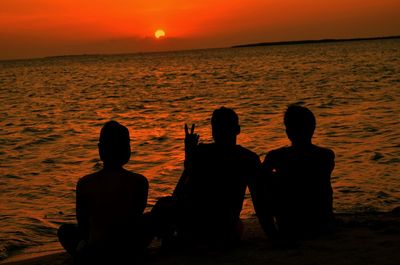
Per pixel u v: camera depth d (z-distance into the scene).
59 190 10.30
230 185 4.46
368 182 9.48
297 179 4.68
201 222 4.55
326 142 14.48
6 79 81.50
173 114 25.41
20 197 9.77
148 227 4.39
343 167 10.98
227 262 4.23
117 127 4.19
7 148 16.56
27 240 7.11
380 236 4.71
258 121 20.28
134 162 13.10
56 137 18.83
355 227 5.16
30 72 114.56
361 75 47.50
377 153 12.34
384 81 38.53
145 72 87.50
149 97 36.97
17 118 26.55
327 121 19.11
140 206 4.23
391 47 177.38
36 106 33.34
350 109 22.66
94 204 4.15
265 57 140.75
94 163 13.34
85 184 4.18
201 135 17.88
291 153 4.68
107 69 115.81
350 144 13.96
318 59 98.88
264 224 4.56
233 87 42.16
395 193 8.62
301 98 29.50
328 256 4.18
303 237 4.79
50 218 8.24
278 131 17.25
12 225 7.84
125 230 4.16
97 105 32.47
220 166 4.45
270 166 4.71
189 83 51.44
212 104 29.30
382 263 3.90
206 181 4.47
